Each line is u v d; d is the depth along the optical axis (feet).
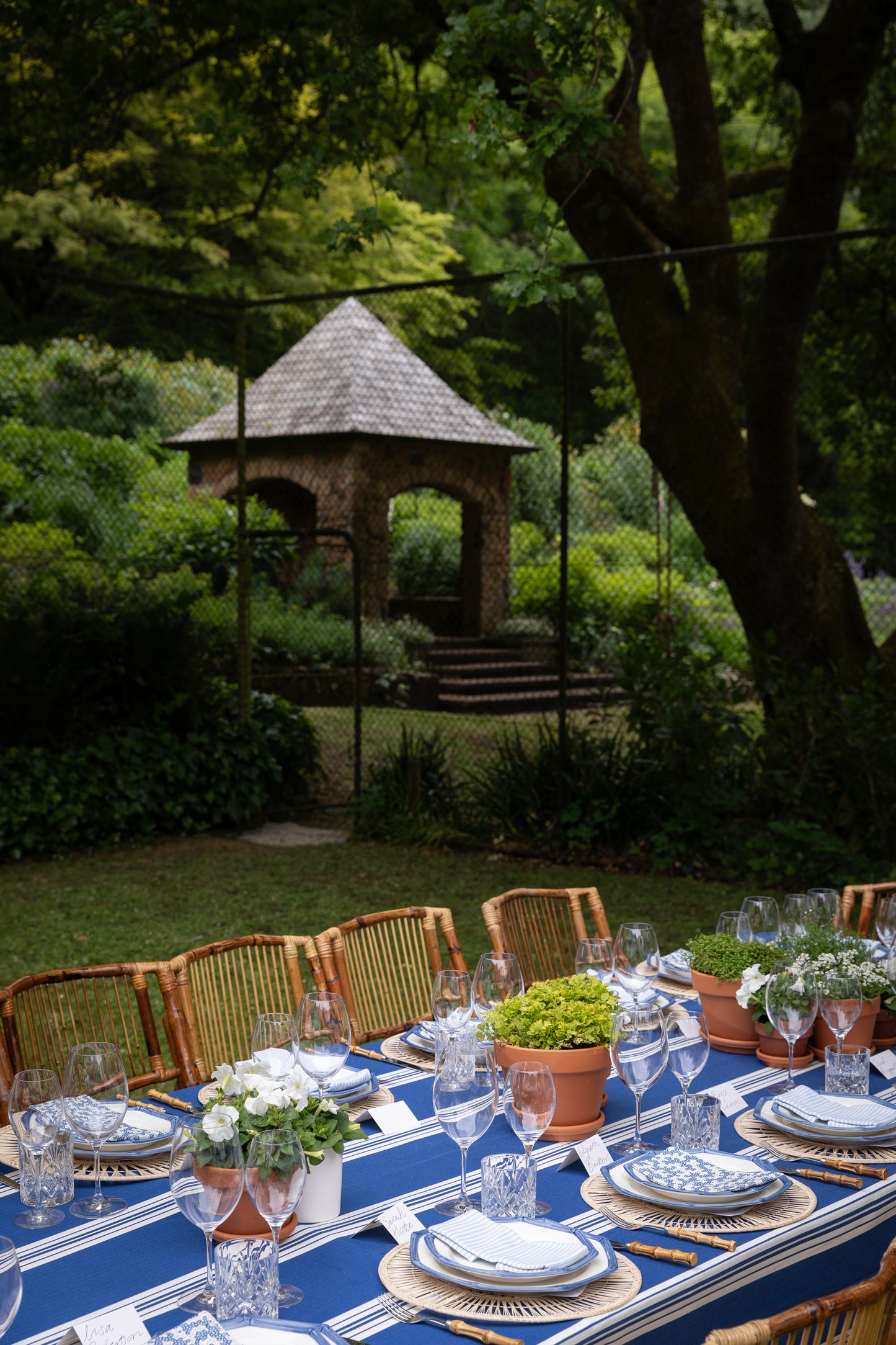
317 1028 9.11
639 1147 8.93
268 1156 6.72
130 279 67.36
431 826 33.65
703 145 29.27
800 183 28.02
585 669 62.75
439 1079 7.79
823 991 10.00
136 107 60.03
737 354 30.86
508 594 64.90
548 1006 9.54
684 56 28.96
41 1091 8.12
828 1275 7.85
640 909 26.27
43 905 26.89
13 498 56.08
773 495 29.48
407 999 13.80
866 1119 9.24
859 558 77.05
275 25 30.99
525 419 68.39
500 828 33.12
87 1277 7.14
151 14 26.50
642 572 66.54
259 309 71.41
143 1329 6.49
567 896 15.19
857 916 25.29
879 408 39.11
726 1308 7.19
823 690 27.99
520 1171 7.64
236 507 55.72
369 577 59.11
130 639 35.76
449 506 74.69
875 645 30.58
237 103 36.01
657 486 40.68
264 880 29.35
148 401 63.62
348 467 58.23
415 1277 7.09
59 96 34.83
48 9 28.78
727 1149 9.04
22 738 33.71
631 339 30.71
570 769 31.99
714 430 29.96
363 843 33.68
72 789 32.68
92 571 38.47
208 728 36.63
